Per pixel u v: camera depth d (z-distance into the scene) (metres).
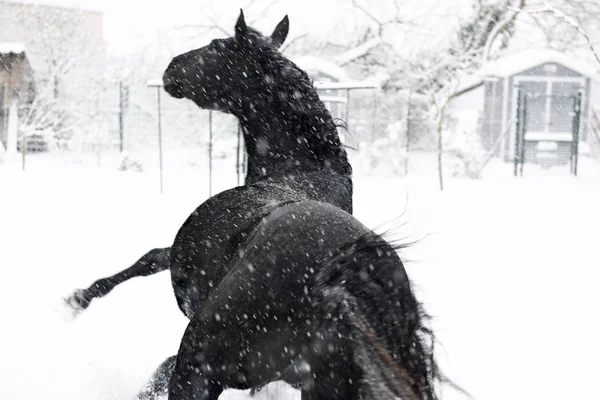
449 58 23.19
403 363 2.07
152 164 21.73
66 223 10.15
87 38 29.59
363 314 2.13
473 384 4.39
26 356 4.74
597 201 13.79
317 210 2.56
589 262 8.06
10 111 22.83
